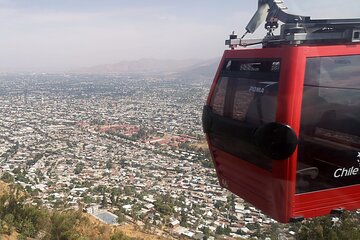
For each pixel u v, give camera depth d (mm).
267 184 5023
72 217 36094
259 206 5352
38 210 36625
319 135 4754
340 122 4844
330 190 4941
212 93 6152
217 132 5902
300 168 4750
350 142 4910
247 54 5383
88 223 37219
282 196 4828
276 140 4652
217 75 6082
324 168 4859
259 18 5680
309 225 14727
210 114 6066
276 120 4684
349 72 4867
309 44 4898
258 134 4836
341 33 5000
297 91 4605
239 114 5410
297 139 4625
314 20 5082
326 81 4750
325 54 4730
